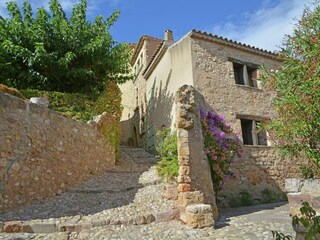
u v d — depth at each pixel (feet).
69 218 16.49
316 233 6.87
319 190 8.87
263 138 34.58
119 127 38.24
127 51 44.91
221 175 23.35
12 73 34.01
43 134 21.40
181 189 18.11
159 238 14.69
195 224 16.31
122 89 75.46
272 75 11.76
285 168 33.68
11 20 35.42
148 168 31.50
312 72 8.93
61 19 37.99
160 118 41.24
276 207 25.52
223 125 27.58
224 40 34.99
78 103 34.42
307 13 9.53
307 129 9.55
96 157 29.09
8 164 17.43
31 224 14.98
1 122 17.46
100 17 40.63
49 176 21.29
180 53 35.60
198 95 25.04
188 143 19.13
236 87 34.40
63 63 34.09
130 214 17.47
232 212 23.27
